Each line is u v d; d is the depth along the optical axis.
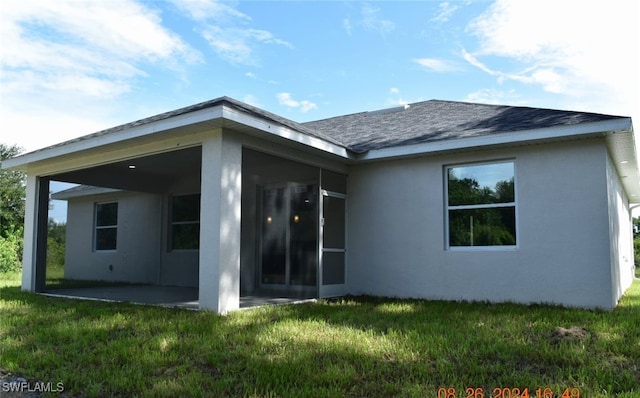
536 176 7.36
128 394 3.31
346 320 5.80
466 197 8.06
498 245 7.68
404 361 3.96
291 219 9.05
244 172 9.13
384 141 9.01
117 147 7.93
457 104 10.97
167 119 6.65
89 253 12.23
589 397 3.13
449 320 5.77
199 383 3.46
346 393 3.26
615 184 8.70
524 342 4.56
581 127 6.64
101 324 5.51
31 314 6.36
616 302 7.59
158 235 12.68
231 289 6.63
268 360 3.98
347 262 9.23
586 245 6.89
